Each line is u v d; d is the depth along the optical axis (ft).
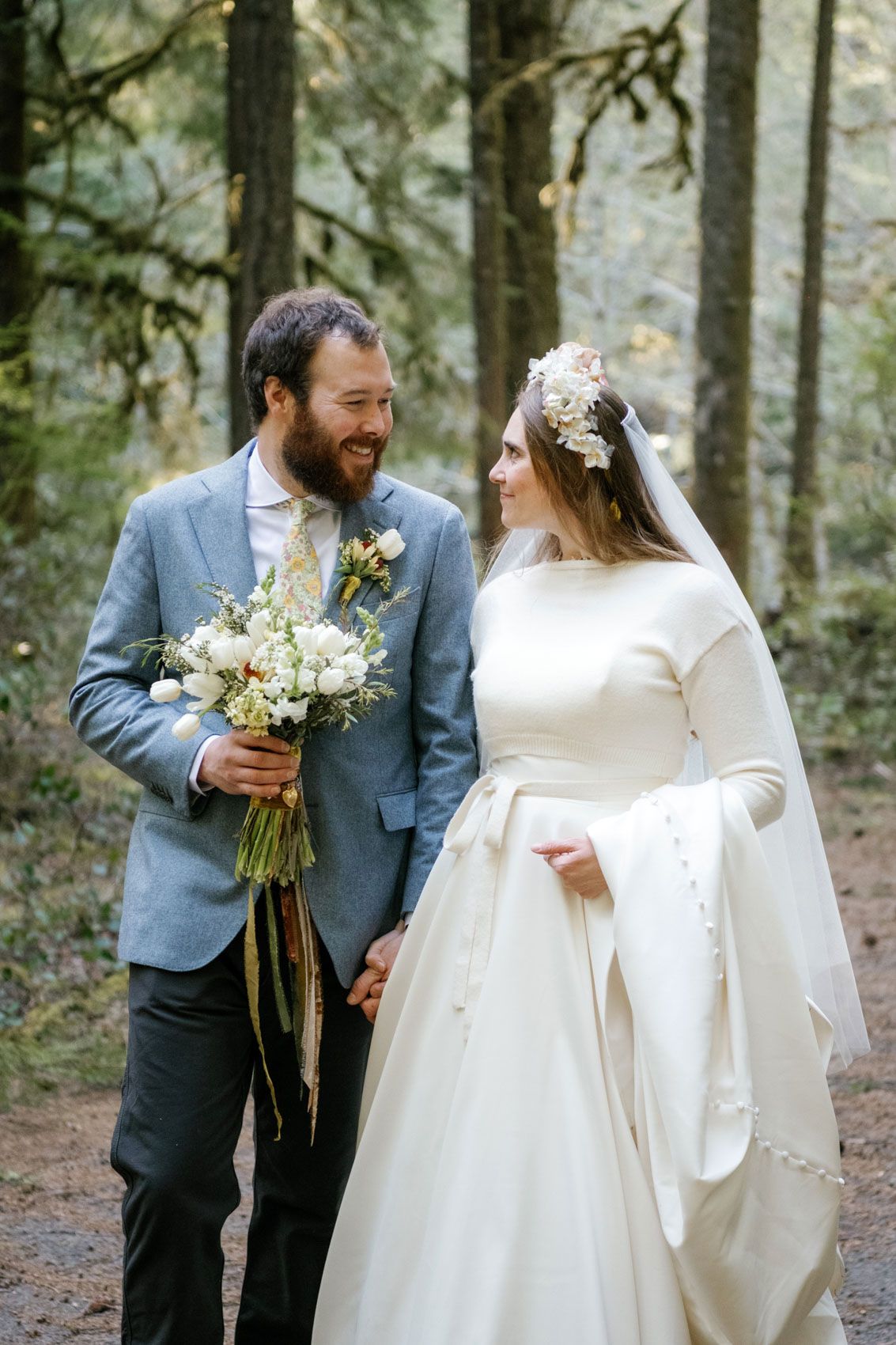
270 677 8.22
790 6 70.13
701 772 9.59
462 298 43.60
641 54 67.56
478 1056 8.24
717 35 35.42
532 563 9.81
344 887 8.92
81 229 48.65
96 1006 17.74
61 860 21.97
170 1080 8.55
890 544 43.55
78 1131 14.37
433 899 8.91
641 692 8.54
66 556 32.78
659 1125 7.91
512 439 9.08
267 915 8.71
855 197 77.56
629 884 8.20
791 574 45.57
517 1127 8.04
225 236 49.03
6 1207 12.46
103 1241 11.89
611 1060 8.23
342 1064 9.20
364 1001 9.07
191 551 9.04
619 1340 7.61
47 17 41.11
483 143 35.32
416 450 43.14
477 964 8.49
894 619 39.58
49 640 27.27
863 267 67.87
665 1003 7.95
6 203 39.70
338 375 8.56
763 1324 8.10
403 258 43.16
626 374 85.92
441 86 43.86
